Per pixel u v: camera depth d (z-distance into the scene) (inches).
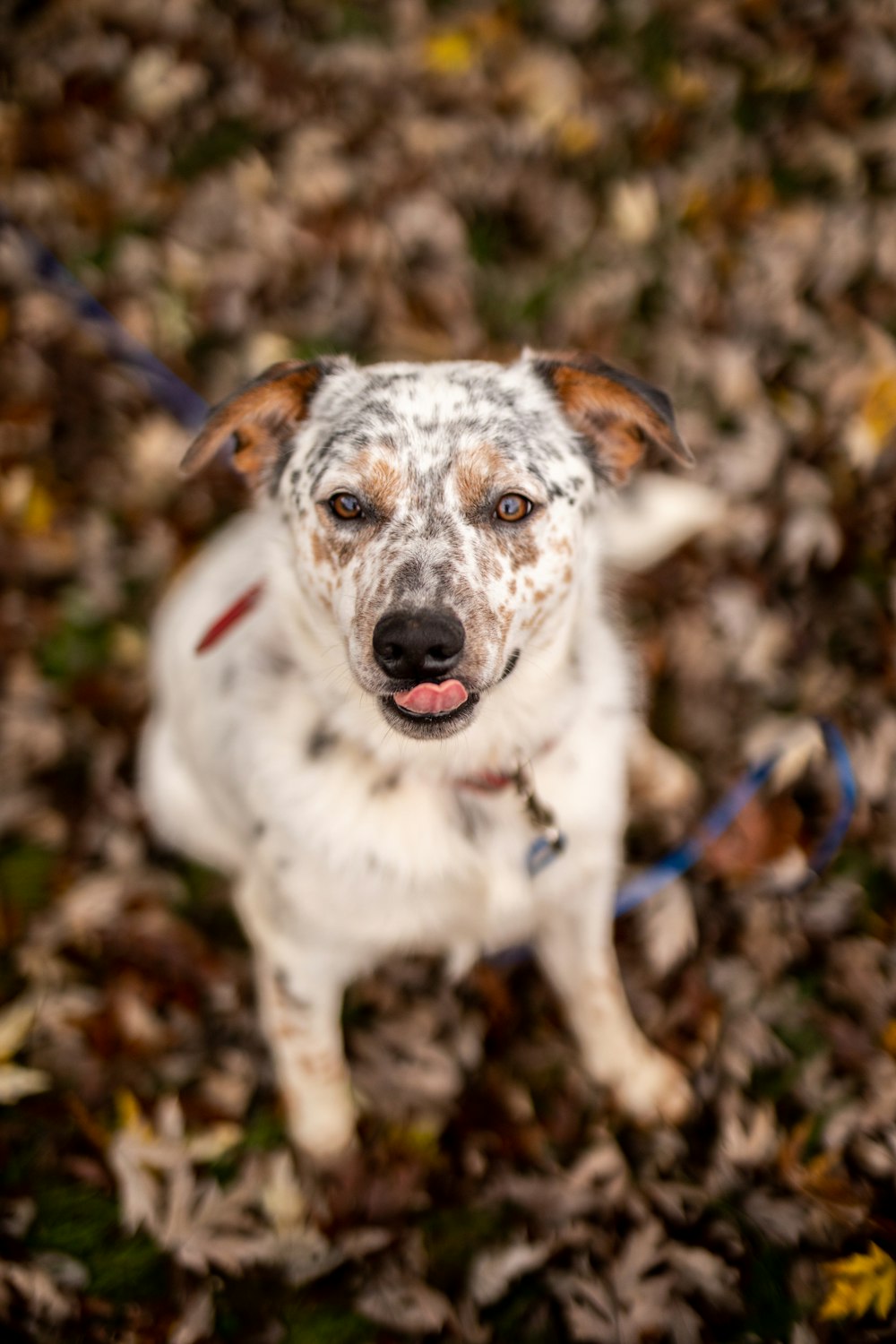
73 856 38.2
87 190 49.0
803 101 49.3
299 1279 31.5
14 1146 33.6
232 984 35.9
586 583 31.0
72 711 40.3
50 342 45.5
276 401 29.9
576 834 31.1
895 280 44.9
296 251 46.8
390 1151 33.3
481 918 31.6
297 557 29.8
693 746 38.9
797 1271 31.0
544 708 30.6
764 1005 34.8
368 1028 35.4
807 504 41.2
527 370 30.0
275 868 30.8
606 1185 32.3
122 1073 34.6
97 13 53.9
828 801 37.4
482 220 47.3
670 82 50.6
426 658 27.2
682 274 45.5
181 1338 30.8
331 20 53.8
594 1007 33.3
